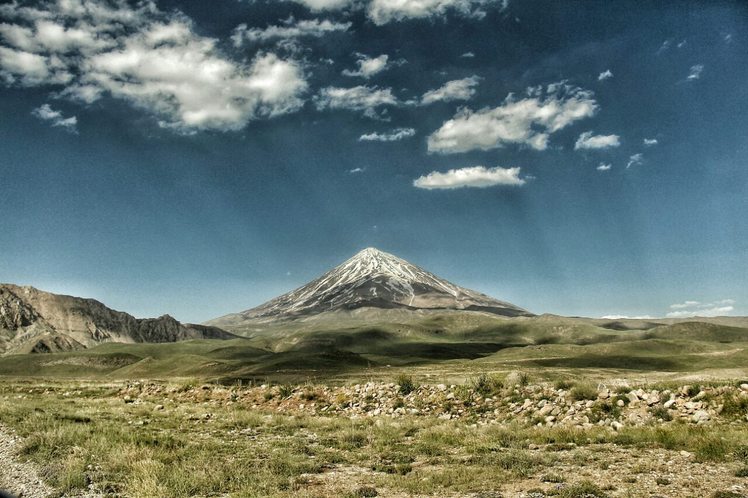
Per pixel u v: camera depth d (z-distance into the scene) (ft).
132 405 119.03
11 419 80.07
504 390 98.32
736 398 72.08
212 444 67.31
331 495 44.50
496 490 45.44
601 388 88.99
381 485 47.83
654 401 78.18
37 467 52.60
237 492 44.98
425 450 62.90
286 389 122.11
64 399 138.92
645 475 48.60
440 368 474.49
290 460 57.52
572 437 67.26
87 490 45.57
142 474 49.03
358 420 91.35
